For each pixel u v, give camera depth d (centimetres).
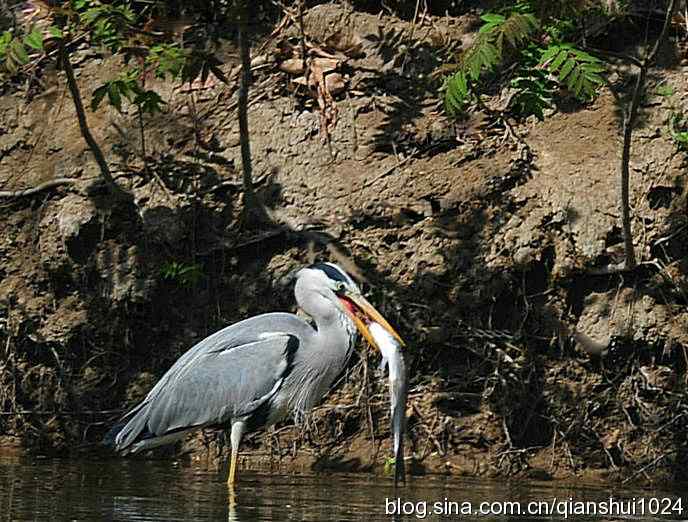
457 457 1233
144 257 1327
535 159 1306
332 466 1231
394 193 1318
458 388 1254
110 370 1323
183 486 1064
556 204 1262
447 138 1352
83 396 1316
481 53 1084
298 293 1145
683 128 1310
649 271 1247
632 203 1259
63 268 1336
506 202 1284
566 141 1319
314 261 1298
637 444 1228
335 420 1255
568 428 1233
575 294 1259
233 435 1116
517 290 1262
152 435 1112
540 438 1242
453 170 1322
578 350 1245
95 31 1280
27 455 1277
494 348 1251
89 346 1327
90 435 1310
